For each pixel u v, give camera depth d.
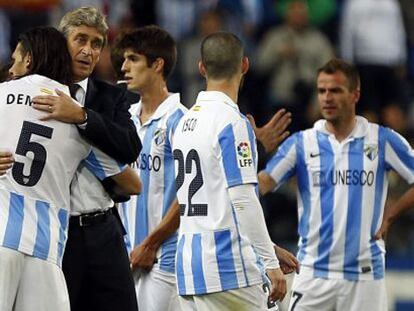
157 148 29.73
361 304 31.28
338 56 60.66
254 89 56.88
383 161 31.58
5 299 25.08
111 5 58.44
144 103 30.22
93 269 26.97
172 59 30.20
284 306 41.91
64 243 25.91
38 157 25.45
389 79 58.66
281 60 56.81
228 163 25.81
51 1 57.53
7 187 25.33
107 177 26.73
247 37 58.50
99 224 27.00
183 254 26.64
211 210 26.27
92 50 26.61
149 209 29.89
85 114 25.77
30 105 25.59
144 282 29.84
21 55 26.27
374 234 31.45
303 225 31.84
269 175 31.88
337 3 61.72
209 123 26.28
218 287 26.12
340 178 31.39
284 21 59.88
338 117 31.38
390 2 58.84
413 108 59.72
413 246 47.97
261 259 25.95
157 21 59.47
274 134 30.09
